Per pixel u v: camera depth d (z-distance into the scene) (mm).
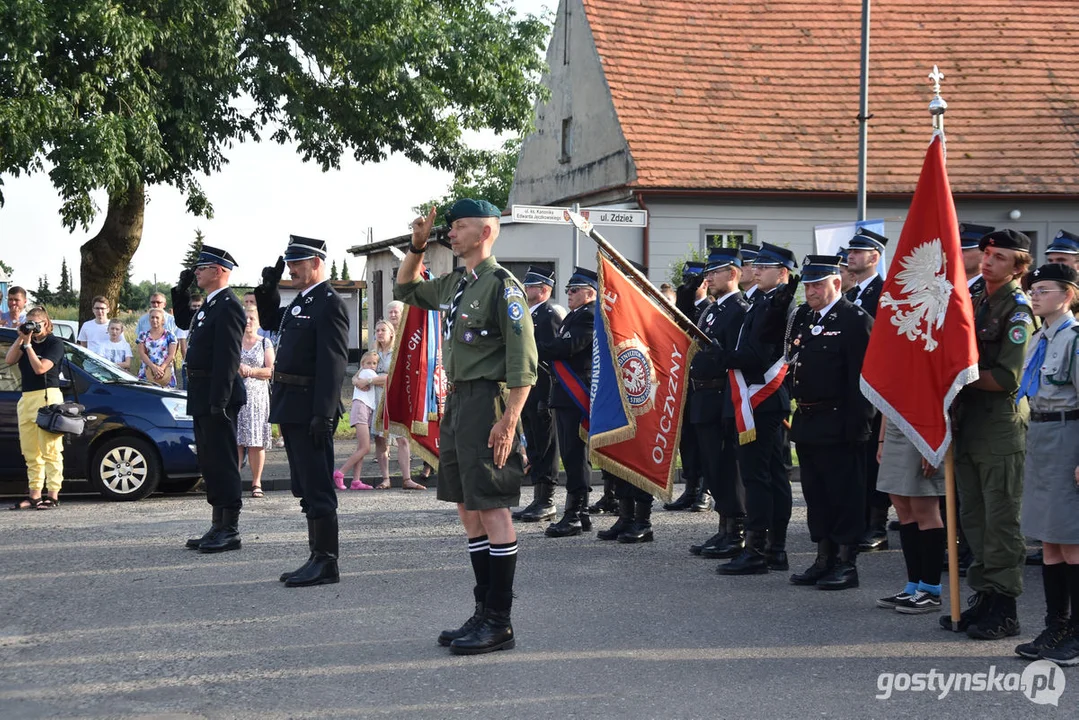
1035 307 5578
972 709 4812
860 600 6859
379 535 9023
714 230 21391
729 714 4730
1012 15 24891
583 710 4770
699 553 8305
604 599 6844
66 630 6086
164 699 4941
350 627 6148
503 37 21375
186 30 17328
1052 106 22984
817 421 7098
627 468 8234
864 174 16297
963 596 6934
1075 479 5348
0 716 4727
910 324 6156
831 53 24016
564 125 25641
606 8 24062
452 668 5379
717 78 23328
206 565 7785
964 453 6078
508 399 5594
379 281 29781
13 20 15312
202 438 8266
